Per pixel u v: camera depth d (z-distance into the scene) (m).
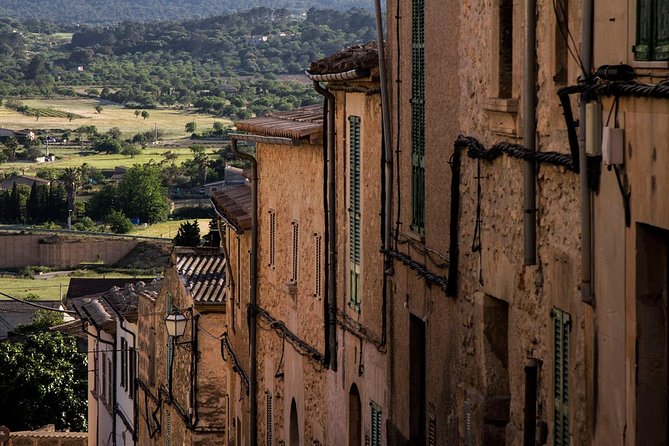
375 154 23.28
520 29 15.53
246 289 35.56
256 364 34.22
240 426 36.62
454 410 18.52
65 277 159.00
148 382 46.97
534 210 15.08
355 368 25.02
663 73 11.57
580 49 13.54
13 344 69.25
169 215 190.88
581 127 13.17
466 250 17.94
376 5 21.89
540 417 15.20
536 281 15.17
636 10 12.08
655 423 12.44
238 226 34.62
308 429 29.03
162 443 44.25
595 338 13.35
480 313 17.12
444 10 18.78
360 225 24.45
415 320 21.38
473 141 17.34
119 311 53.91
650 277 12.36
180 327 38.88
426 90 19.83
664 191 11.65
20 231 169.75
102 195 193.62
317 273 27.81
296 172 29.56
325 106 26.56
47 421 67.44
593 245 13.30
